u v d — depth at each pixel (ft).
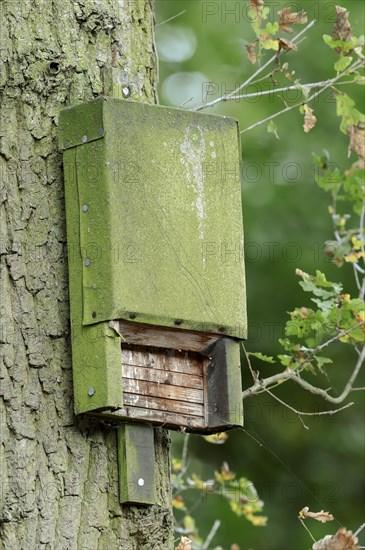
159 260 21.42
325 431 54.90
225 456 54.19
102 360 20.52
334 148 53.98
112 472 21.03
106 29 22.85
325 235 53.42
